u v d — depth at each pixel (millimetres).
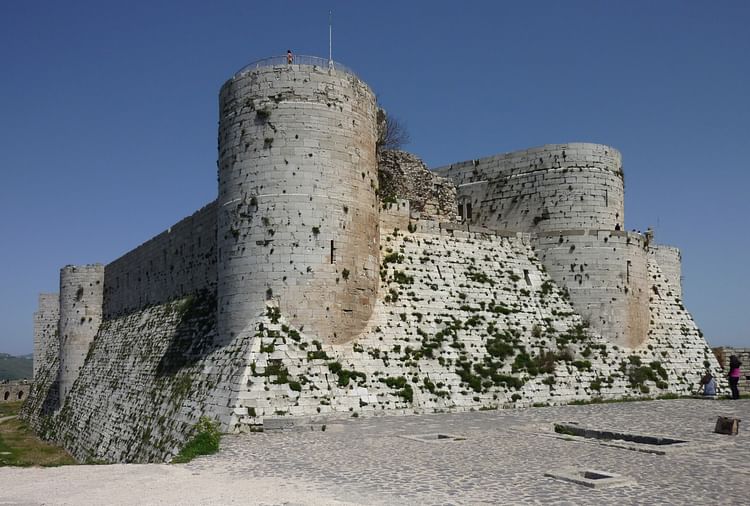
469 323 40500
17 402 99250
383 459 20672
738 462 19531
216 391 32656
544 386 40031
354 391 33188
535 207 48969
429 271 41531
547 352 41875
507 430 27266
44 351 90000
